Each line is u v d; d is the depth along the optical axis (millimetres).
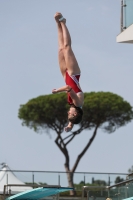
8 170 40500
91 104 66938
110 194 25750
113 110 67125
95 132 68438
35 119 67812
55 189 21141
